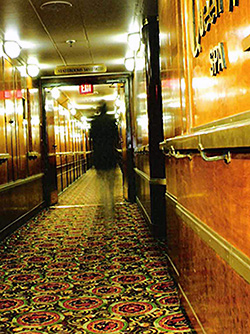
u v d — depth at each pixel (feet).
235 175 4.91
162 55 12.80
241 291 4.78
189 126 8.14
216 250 5.86
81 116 71.56
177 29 9.18
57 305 10.78
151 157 18.35
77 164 61.82
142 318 9.69
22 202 23.34
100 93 43.09
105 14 17.35
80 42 21.63
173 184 11.12
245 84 4.44
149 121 18.40
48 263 14.94
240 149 4.60
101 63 27.14
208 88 6.36
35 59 25.03
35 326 9.48
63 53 23.86
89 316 9.96
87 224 22.67
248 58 4.31
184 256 9.39
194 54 7.32
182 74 8.82
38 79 29.55
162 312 10.01
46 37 20.36
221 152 5.55
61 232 20.63
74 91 41.37
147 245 17.08
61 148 43.98
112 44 22.43
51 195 30.89
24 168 24.14
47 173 30.32
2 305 10.91
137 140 27.45
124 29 19.72
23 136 24.23
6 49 20.11
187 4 8.01
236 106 4.80
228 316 5.41
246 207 4.49
